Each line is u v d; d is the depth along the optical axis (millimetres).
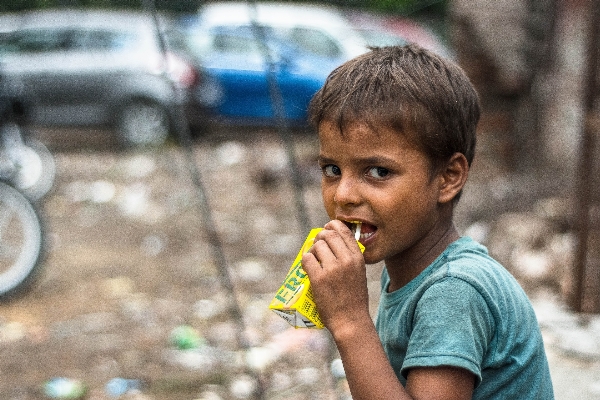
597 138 5180
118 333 7047
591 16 5109
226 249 9781
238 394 5676
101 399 5727
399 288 2525
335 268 2189
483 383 2277
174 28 15281
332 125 2287
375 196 2268
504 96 9141
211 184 12867
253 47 15086
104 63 15242
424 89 2266
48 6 15930
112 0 15828
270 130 15352
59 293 8219
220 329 7027
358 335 2158
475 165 9266
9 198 7969
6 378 6113
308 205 11688
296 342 6461
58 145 16031
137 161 14594
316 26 14977
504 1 8883
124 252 9828
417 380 2121
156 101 15266
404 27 14930
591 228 5355
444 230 2477
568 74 8461
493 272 2334
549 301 6160
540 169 8773
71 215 11680
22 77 15195
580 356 4832
